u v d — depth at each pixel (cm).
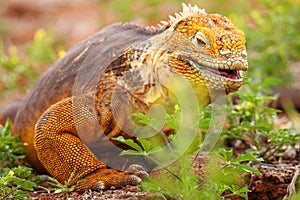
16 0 3111
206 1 2077
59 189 1020
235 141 1307
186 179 966
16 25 2934
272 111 1249
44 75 1292
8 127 1266
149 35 1123
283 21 1858
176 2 2262
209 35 1034
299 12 1936
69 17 2962
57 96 1210
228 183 1050
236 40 1034
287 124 1532
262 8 2241
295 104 1602
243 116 1271
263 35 1819
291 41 1858
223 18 1066
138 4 2561
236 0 2003
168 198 1008
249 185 1140
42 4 3106
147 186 966
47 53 2084
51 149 1123
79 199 1042
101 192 1050
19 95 1927
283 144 1226
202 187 999
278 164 1213
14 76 1983
